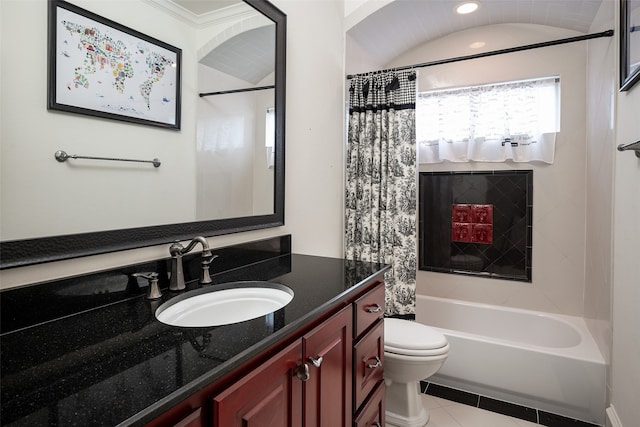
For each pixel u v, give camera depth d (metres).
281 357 0.80
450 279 2.93
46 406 0.51
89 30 0.94
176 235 1.19
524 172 2.66
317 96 2.05
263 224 1.59
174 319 0.99
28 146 0.82
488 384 2.08
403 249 2.22
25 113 0.82
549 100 2.55
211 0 1.32
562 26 2.48
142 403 0.52
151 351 0.69
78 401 0.52
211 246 1.35
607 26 1.92
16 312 0.79
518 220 2.69
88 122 0.95
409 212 2.20
